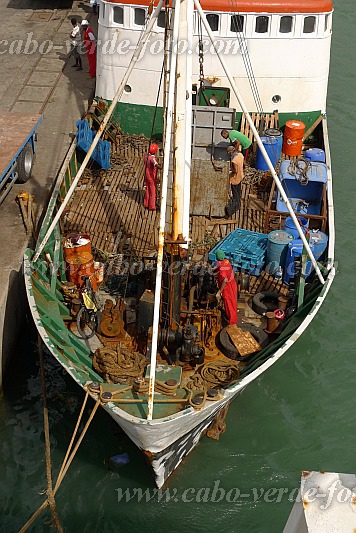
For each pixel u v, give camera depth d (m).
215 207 15.62
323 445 12.50
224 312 13.03
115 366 11.05
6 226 15.48
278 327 12.82
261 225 15.66
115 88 17.94
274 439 12.58
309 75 17.50
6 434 12.77
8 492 11.72
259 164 17.39
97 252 14.63
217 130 16.44
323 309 15.80
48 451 11.05
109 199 16.58
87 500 11.53
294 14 16.52
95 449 12.34
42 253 13.84
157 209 16.22
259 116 17.89
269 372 14.08
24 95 21.53
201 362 11.75
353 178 20.41
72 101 21.22
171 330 11.90
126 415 9.75
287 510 11.33
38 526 11.16
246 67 17.34
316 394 13.59
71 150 16.97
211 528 11.08
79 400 13.43
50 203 14.80
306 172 15.72
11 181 16.33
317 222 16.17
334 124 23.25
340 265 17.09
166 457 10.70
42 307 12.33
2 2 28.83
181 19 10.84
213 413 10.96
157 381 10.27
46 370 14.18
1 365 13.43
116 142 18.50
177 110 11.23
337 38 29.56
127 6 16.53
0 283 13.71
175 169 11.48
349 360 14.44
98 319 12.67
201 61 16.17
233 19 16.69
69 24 26.64
